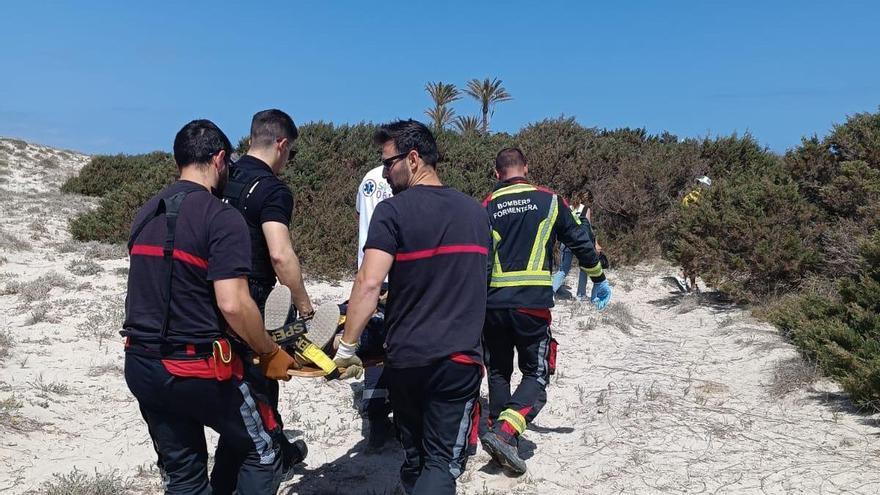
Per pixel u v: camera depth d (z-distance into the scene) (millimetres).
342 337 3193
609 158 13469
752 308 8508
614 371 6516
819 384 5637
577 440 5012
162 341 2879
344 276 10500
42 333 7105
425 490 3145
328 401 5793
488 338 4547
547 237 4391
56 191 24109
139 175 23438
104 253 10805
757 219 8914
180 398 2926
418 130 3338
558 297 10070
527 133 14523
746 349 6895
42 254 10867
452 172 13039
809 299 6871
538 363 4469
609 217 12789
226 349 2918
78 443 4758
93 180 23156
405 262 3168
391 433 4938
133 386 2957
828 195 9156
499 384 4605
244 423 3055
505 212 4395
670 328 8469
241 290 2871
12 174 28000
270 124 3631
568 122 14711
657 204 12641
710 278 9281
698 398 5637
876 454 4422
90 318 7578
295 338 3221
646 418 5254
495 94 46656
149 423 3088
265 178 3529
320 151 12344
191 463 3111
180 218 2922
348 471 4520
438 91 46812
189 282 2893
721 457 4570
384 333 3463
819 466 4340
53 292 8664
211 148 3148
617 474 4426
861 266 6844
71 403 5418
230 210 2969
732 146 13711
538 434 5164
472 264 3217
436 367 3150
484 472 4523
